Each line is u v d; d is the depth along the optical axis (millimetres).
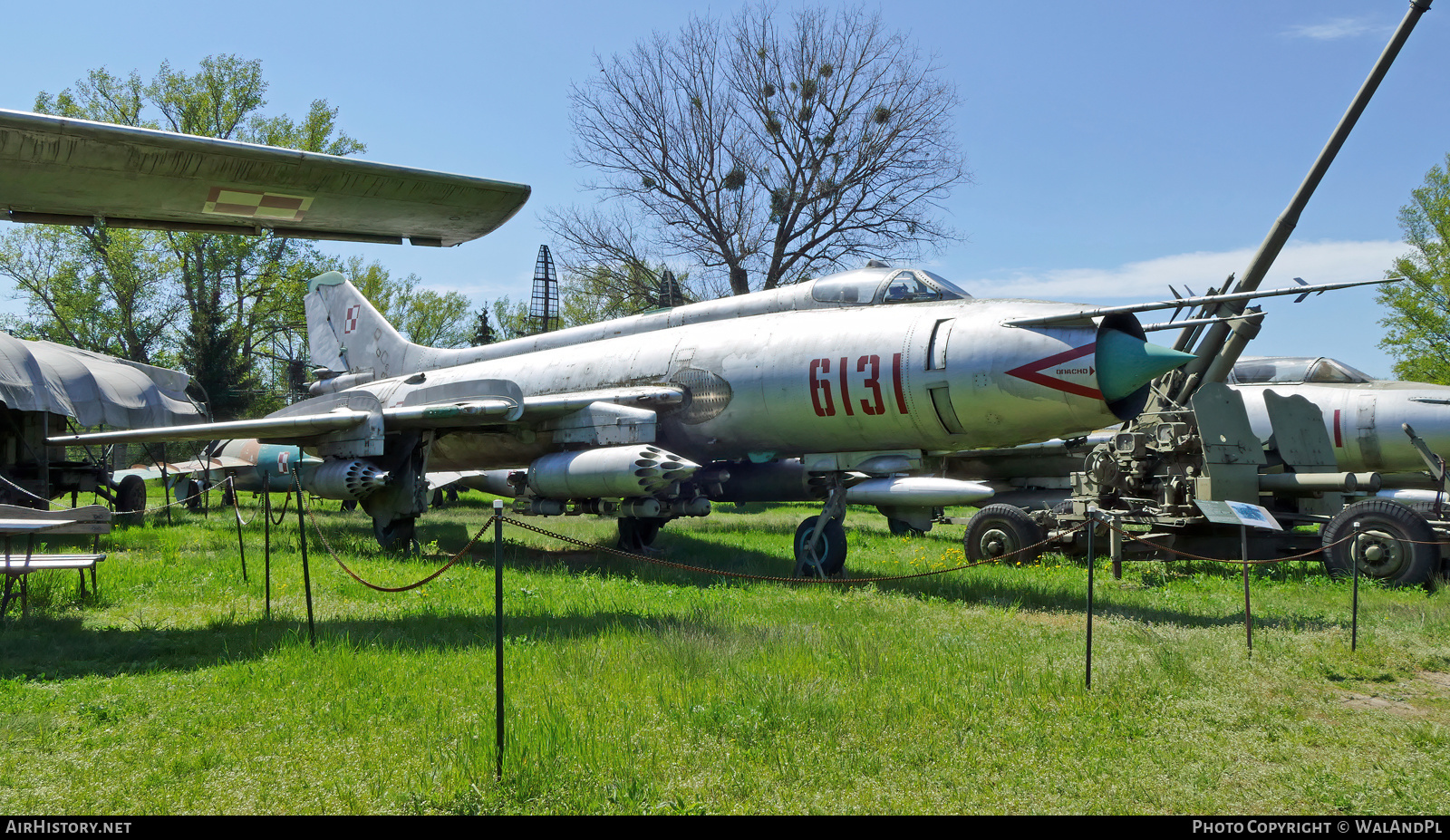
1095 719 5254
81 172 5570
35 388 15250
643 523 13906
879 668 6270
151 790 4184
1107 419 9781
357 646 6879
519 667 6230
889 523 17500
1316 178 11984
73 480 17297
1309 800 4199
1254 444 11695
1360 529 10258
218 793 4152
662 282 39281
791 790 4242
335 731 4984
